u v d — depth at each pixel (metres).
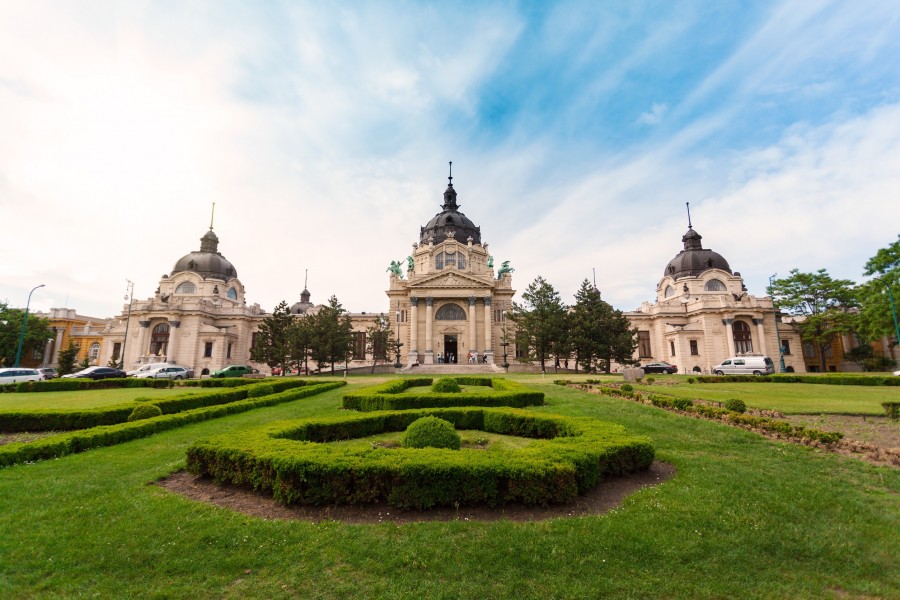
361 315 76.19
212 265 75.50
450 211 78.44
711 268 71.69
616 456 10.13
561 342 50.69
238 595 5.80
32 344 72.94
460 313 69.12
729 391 26.81
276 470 8.84
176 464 11.27
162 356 66.56
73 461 11.56
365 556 6.70
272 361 57.28
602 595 5.76
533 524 7.63
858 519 7.86
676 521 7.71
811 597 5.70
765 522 7.68
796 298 64.62
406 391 27.67
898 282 50.06
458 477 8.44
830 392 26.36
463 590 5.84
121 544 7.00
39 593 5.80
